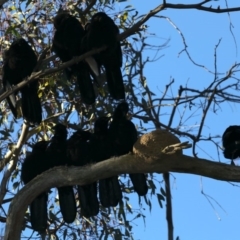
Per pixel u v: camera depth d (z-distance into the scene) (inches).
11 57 317.7
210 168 230.7
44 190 248.8
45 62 312.8
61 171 245.0
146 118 291.3
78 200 301.9
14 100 310.7
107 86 309.1
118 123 290.7
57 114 330.6
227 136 299.9
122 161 235.3
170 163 230.2
